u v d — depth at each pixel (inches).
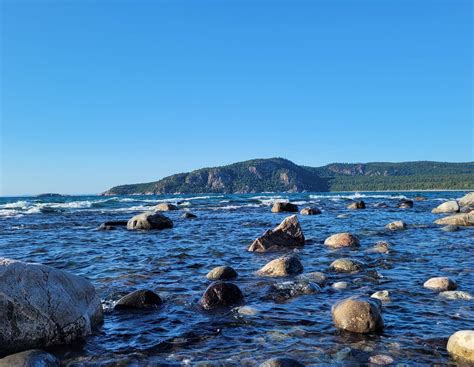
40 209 875.4
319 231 459.8
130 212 830.5
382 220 583.5
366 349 133.7
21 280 143.4
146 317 171.2
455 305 176.9
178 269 265.1
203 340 145.5
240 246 362.9
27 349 137.1
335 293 199.9
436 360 125.2
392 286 210.2
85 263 289.9
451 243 350.3
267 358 128.6
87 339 148.3
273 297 194.5
